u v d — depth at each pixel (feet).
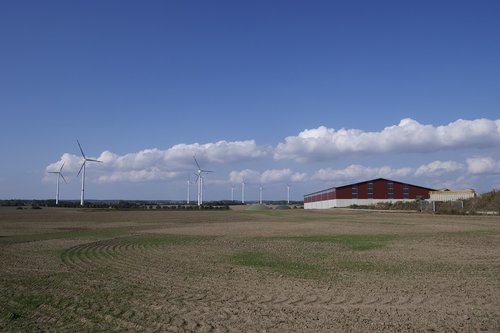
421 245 80.18
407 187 372.79
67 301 38.70
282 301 38.55
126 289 43.73
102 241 90.53
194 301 38.65
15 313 34.76
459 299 38.73
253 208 370.32
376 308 35.94
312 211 286.46
